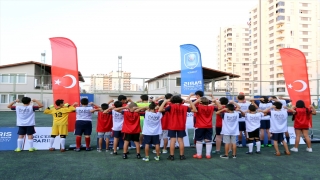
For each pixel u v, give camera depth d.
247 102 8.34
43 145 7.77
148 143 6.26
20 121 7.26
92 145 8.53
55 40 8.23
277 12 72.62
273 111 7.09
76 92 8.22
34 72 28.56
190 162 6.13
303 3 72.69
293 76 9.40
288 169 5.52
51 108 7.49
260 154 7.12
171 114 6.39
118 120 6.98
